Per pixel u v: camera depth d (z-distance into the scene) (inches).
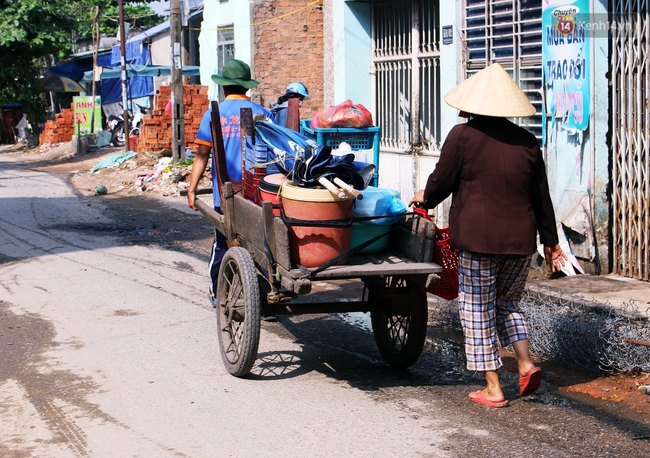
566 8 299.9
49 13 1214.9
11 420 184.7
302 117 606.5
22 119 1398.9
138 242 414.0
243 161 228.5
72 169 844.6
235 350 212.1
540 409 188.5
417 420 182.7
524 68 334.6
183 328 259.3
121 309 283.1
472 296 185.0
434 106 414.0
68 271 345.1
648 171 281.4
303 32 601.3
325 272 181.5
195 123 776.3
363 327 266.1
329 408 190.9
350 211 188.4
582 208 300.5
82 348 238.8
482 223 178.4
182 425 181.0
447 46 378.3
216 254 258.1
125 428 179.6
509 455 162.7
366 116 272.8
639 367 210.7
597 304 256.5
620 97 289.1
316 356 233.8
